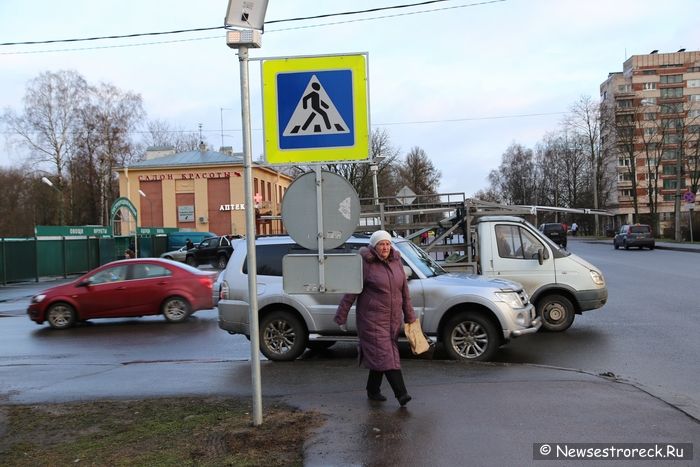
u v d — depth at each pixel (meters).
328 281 5.29
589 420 5.07
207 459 4.45
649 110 79.44
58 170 54.69
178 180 51.84
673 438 4.63
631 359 8.12
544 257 10.62
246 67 4.99
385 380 6.72
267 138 5.26
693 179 63.88
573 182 83.94
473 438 4.68
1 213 61.25
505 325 7.96
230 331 8.96
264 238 9.11
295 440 4.75
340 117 5.23
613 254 33.81
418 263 8.68
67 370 8.28
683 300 13.74
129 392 6.73
